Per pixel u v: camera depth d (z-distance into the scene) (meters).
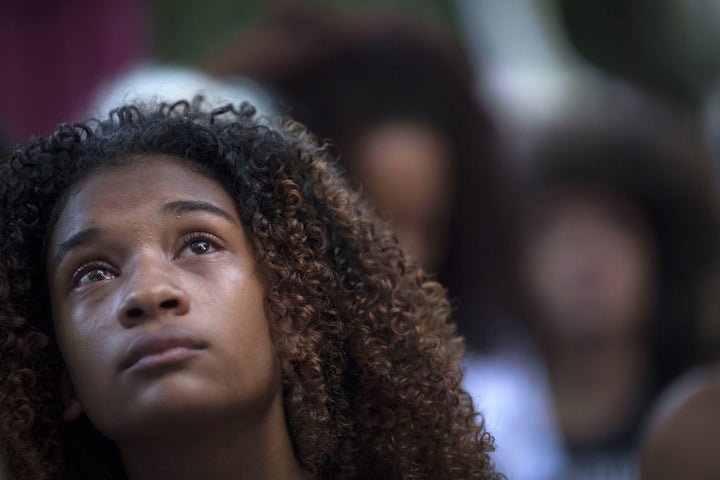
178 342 2.59
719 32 8.66
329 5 6.68
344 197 3.08
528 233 5.67
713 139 7.88
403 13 5.64
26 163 2.89
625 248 5.82
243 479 2.74
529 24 8.12
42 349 2.85
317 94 5.24
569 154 6.00
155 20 7.18
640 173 5.98
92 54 6.98
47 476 2.86
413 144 5.18
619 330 5.72
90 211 2.72
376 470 3.04
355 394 3.01
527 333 5.61
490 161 5.46
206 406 2.60
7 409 2.83
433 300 3.20
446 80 5.39
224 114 3.15
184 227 2.72
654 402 5.64
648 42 8.34
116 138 2.85
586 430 5.55
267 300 2.78
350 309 2.99
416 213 5.20
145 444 2.68
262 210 2.88
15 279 2.86
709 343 5.82
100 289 2.68
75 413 2.83
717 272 6.10
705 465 4.14
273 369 2.75
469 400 3.13
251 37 5.52
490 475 3.12
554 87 7.37
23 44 6.95
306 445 2.83
